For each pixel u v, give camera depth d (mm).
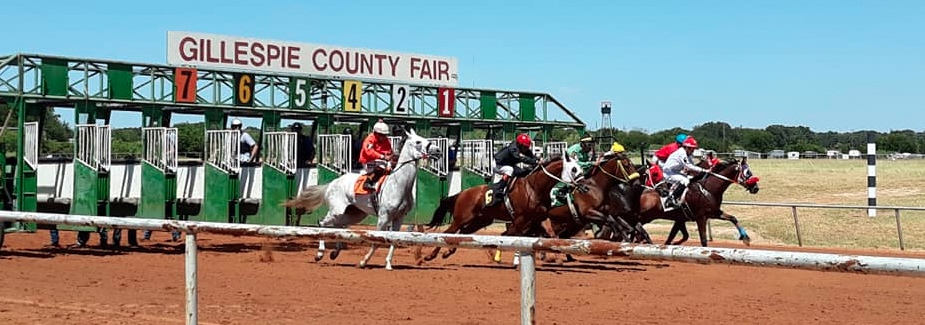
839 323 6727
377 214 11070
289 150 13758
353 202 11180
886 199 28125
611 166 11039
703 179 12805
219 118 13703
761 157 64438
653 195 12656
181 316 6188
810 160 57781
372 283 8922
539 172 10609
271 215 13797
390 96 15633
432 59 16156
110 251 12625
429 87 16062
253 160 14789
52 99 12180
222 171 13234
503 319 6449
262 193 13836
